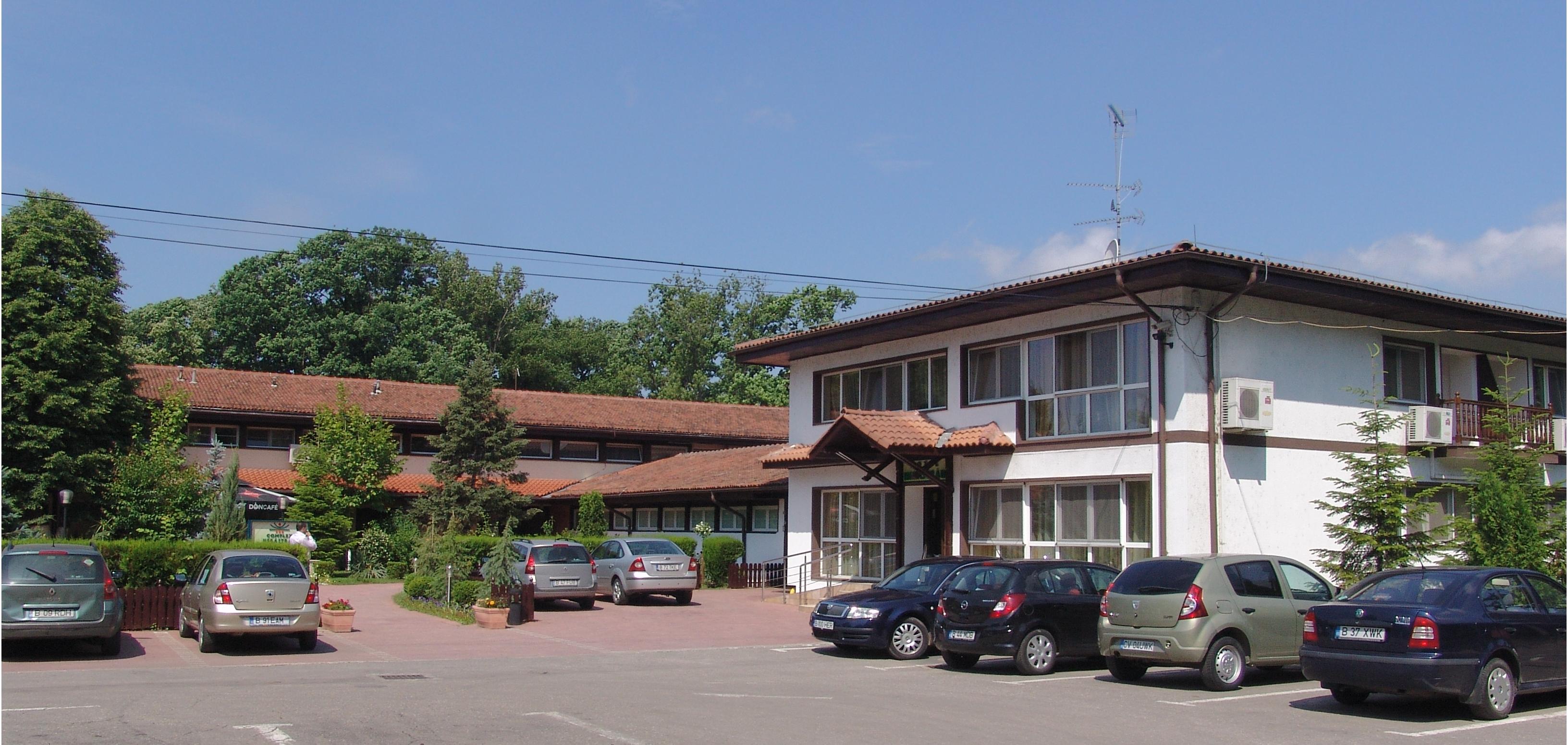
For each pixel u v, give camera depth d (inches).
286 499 1563.7
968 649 638.5
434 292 2967.5
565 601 1150.3
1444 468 951.6
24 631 653.3
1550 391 1074.1
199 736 406.9
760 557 1427.2
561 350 3065.9
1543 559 793.6
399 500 1699.1
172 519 1336.1
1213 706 515.5
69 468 1380.4
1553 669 496.7
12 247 1448.1
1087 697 542.3
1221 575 578.6
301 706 484.7
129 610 843.4
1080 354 905.5
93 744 390.9
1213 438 819.4
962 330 1011.3
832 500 1168.2
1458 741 427.8
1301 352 881.5
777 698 526.6
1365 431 842.2
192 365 2571.4
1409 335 954.1
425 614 1022.4
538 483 1838.1
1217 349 832.9
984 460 970.7
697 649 780.0
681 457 1729.8
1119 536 857.5
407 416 1790.1
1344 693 519.8
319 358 2669.8
